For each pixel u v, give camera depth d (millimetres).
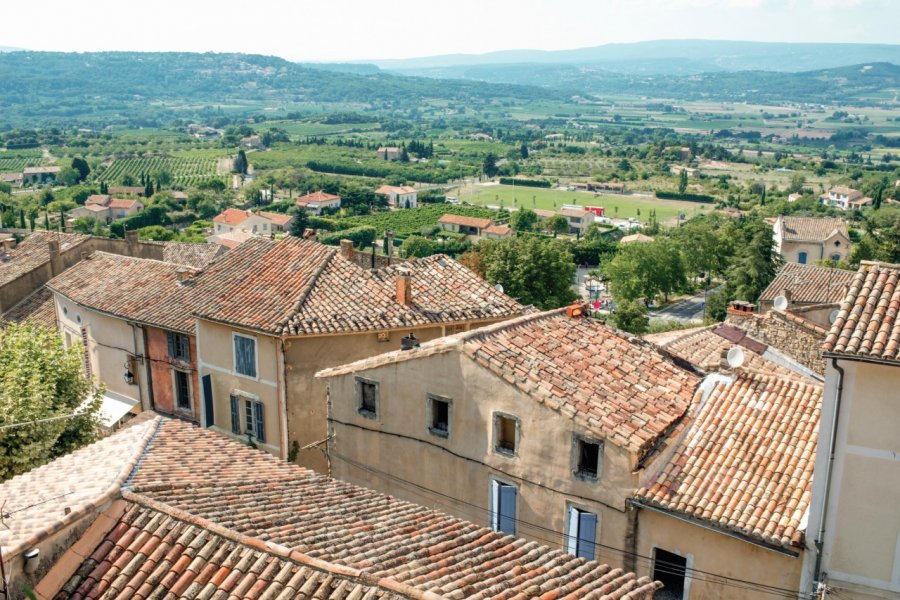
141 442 18062
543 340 23609
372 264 49031
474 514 22641
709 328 32844
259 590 12531
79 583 13055
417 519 16609
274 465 19250
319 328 29438
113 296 41062
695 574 19234
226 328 31812
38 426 26016
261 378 30844
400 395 23812
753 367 28328
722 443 20609
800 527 18094
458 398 22469
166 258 61531
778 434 20625
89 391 30938
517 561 14812
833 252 112062
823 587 17516
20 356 28906
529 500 21391
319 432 30875
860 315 17797
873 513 17359
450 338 23156
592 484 20219
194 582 12766
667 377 23266
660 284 114812
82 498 14109
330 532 14867
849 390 17188
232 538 13492
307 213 195000
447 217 195000
